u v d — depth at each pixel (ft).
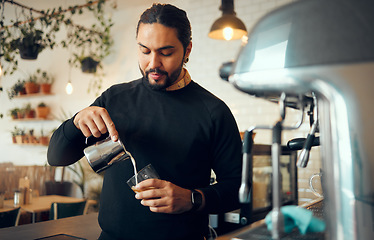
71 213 9.62
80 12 14.32
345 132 1.73
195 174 4.01
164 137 4.03
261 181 6.90
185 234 3.82
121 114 4.23
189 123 4.07
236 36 9.56
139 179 3.49
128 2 15.26
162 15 3.72
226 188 3.88
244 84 1.92
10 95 19.24
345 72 1.64
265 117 12.47
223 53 13.35
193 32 14.06
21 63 19.69
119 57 16.20
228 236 2.34
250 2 12.76
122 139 4.14
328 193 1.87
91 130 3.69
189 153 3.99
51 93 17.92
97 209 14.76
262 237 2.31
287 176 7.64
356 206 1.73
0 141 20.52
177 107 4.14
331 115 1.77
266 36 1.86
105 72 16.53
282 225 1.83
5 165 18.33
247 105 12.82
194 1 14.10
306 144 2.53
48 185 15.78
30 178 16.22
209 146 4.10
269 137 12.34
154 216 3.80
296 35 1.76
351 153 1.73
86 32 17.11
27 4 15.84
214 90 13.48
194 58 13.97
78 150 4.14
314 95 2.43
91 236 4.35
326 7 1.72
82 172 15.66
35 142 18.17
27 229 4.59
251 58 1.88
